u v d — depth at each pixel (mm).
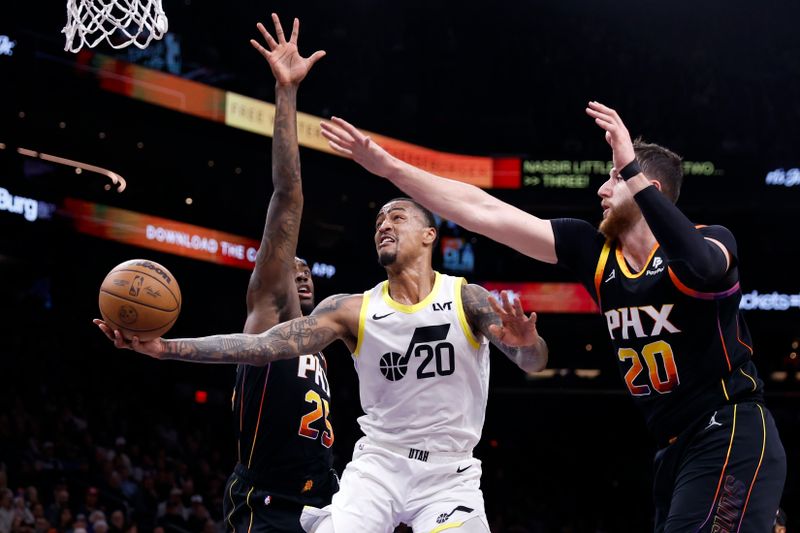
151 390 19734
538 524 21297
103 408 16875
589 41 25359
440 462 3918
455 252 23844
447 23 25172
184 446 18156
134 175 19844
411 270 4062
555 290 23922
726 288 3277
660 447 3494
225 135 20312
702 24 25828
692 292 3281
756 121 23375
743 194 22969
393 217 4090
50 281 18906
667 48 25469
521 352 3691
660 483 3457
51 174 18062
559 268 24047
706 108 23672
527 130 24062
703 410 3332
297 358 4867
